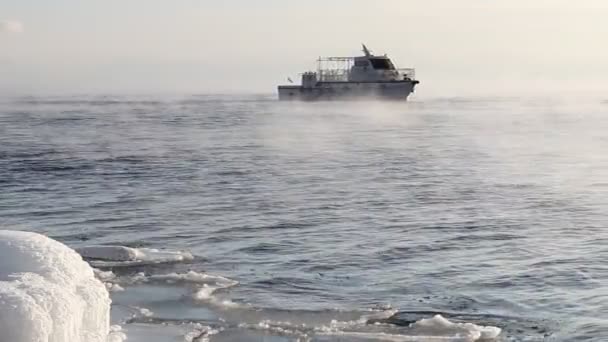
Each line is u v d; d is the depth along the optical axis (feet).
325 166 153.17
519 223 89.25
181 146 203.10
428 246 76.38
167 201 105.91
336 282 62.44
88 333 34.22
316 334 48.14
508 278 63.41
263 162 161.07
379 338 47.19
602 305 55.57
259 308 54.19
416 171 144.77
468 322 51.80
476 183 126.72
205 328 48.85
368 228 86.12
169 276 62.08
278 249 74.95
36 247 35.70
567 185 124.06
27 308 29.71
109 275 61.98
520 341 47.75
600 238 80.23
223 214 95.20
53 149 191.93
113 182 127.13
